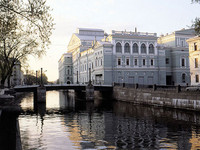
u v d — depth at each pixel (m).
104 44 67.56
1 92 29.81
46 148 16.86
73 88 59.84
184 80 76.94
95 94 76.12
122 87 56.78
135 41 71.62
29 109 43.94
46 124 27.33
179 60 76.31
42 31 16.75
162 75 74.44
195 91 33.91
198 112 32.53
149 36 72.75
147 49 72.94
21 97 79.56
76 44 107.69
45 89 56.38
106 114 35.62
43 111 40.69
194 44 49.47
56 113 37.84
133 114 34.75
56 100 67.94
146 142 18.42
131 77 70.50
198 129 22.67
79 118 32.12
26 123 28.12
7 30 18.62
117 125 26.08
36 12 15.98
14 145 9.80
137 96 50.09
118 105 48.62
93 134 21.59
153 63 73.62
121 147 17.11
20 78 136.25
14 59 33.56
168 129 23.09
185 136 20.06
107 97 65.62
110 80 67.94
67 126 25.94
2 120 14.98
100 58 69.69
